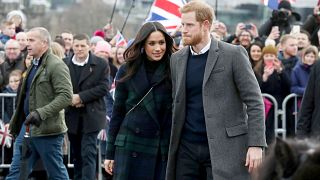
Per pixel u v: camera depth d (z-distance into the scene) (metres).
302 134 16.78
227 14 59.38
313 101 16.72
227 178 13.02
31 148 18.98
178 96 13.33
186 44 13.11
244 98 13.08
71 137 21.73
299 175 5.34
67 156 22.69
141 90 14.59
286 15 28.34
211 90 13.08
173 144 13.48
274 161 5.53
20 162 19.62
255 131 12.93
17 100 19.31
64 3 56.50
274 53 22.73
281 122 22.89
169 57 14.54
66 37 27.28
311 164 5.32
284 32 28.30
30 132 18.77
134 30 48.06
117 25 49.00
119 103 14.91
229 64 13.09
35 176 21.73
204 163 13.31
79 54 21.55
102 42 25.03
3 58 24.03
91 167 21.47
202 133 13.20
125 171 14.71
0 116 23.05
